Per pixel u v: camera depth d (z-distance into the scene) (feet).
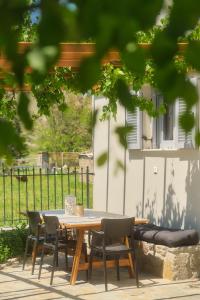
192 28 3.51
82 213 27.53
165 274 25.81
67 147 65.31
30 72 3.66
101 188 36.27
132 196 32.89
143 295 23.11
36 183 71.05
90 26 3.27
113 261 25.57
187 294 23.18
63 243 26.50
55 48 3.35
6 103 20.20
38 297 22.97
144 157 31.73
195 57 3.57
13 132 3.57
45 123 57.36
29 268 28.73
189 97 3.65
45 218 25.79
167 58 3.64
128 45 3.48
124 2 3.24
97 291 23.88
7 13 3.31
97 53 3.49
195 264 25.67
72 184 68.03
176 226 28.91
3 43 3.43
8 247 30.86
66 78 22.94
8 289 24.39
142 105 21.01
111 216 27.68
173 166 29.09
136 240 27.84
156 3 3.28
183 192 28.30
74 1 3.30
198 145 3.92
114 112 21.16
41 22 3.27
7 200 59.57
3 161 3.66
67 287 24.62
